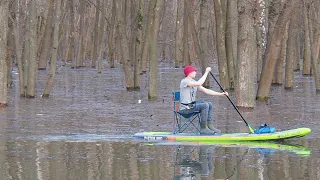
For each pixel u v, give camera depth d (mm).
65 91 89562
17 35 79312
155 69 76875
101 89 93500
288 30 94938
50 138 44969
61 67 151500
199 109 44969
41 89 92312
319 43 133750
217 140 43688
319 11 120500
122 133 47844
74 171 33062
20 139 44406
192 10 122562
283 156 37500
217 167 34250
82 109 65938
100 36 136000
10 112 62531
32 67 77188
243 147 41000
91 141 43562
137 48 91562
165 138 44469
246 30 63938
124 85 101750
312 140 44031
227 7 84875
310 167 34000
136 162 35594
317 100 75250
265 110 64250
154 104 71188
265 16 102562
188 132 46969
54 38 78688
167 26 189000
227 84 86562
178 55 161375
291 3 74062
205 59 90875
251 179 31188
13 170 33312
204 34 90188
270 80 74750
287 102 72812
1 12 66688
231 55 86062
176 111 45719
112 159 36562
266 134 43625
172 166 34469
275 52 74062
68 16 168875
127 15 127250
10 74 92688
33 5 75250
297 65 144875
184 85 45281
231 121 55312
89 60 189500
